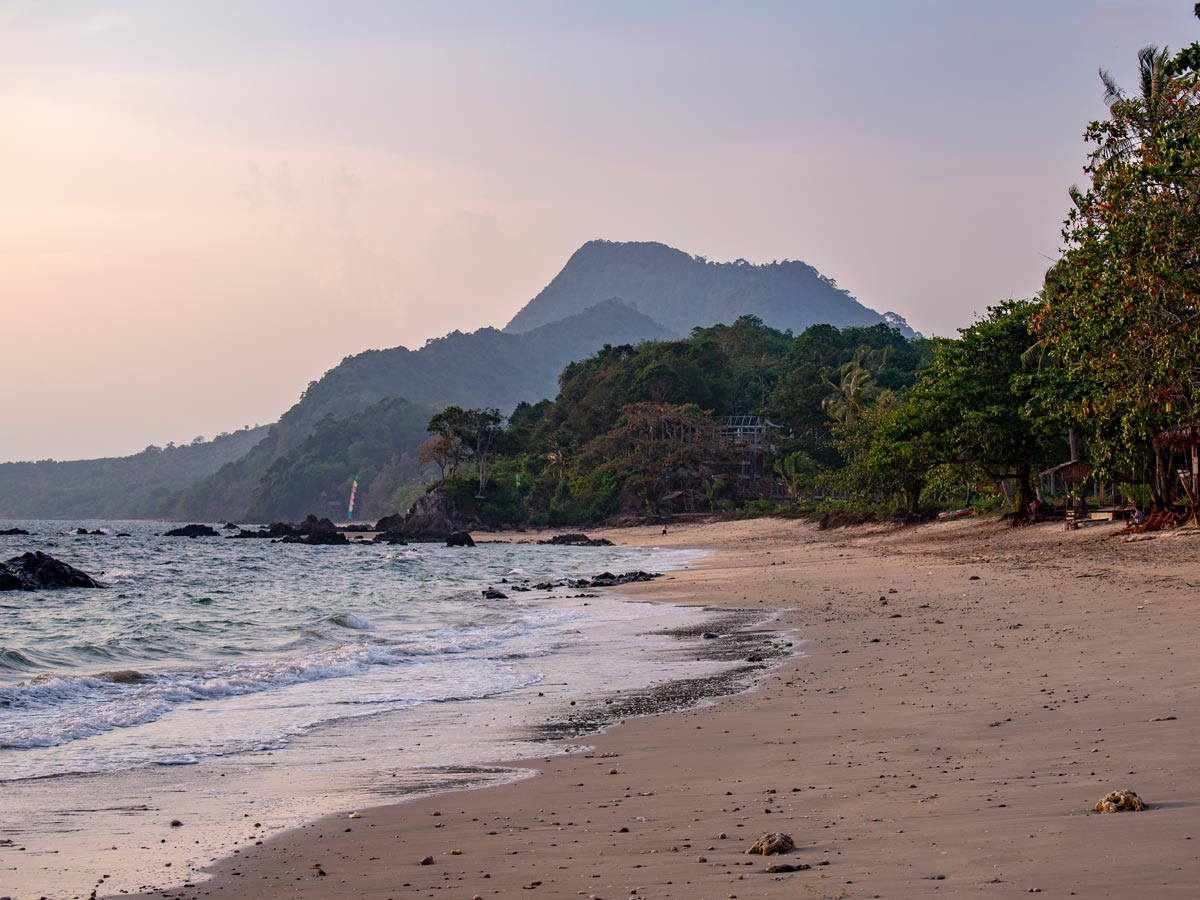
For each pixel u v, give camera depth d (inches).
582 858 258.7
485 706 560.7
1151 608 767.7
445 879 247.3
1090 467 1690.5
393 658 769.6
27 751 450.0
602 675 669.9
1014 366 1898.4
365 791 368.8
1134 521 1477.6
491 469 6378.0
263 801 356.2
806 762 370.6
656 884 227.1
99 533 5792.3
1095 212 995.9
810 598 1181.1
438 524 5541.3
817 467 4734.3
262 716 535.8
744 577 1628.9
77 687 608.1
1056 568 1233.4
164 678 655.8
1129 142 1032.8
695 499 5378.9
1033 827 246.5
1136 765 310.3
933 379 2015.3
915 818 271.0
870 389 3939.5
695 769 376.2
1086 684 480.1
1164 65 944.3
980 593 1037.8
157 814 339.3
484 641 879.1
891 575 1434.5
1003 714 426.0
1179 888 189.3
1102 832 234.8
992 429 1840.6
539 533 5300.2
